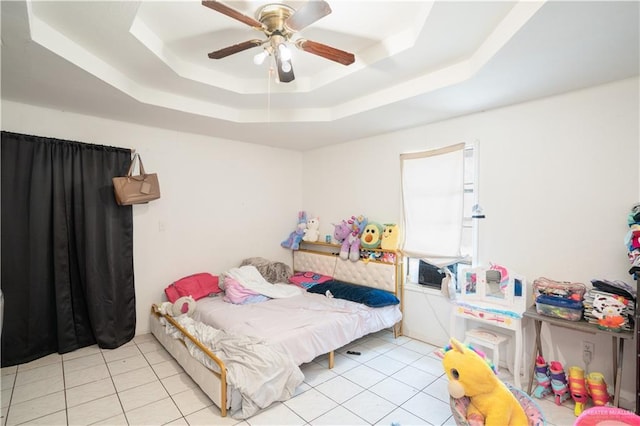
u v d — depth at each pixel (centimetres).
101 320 307
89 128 310
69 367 271
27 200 276
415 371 272
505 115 276
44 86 237
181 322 285
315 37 213
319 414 213
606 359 226
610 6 141
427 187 328
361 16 189
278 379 222
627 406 214
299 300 338
